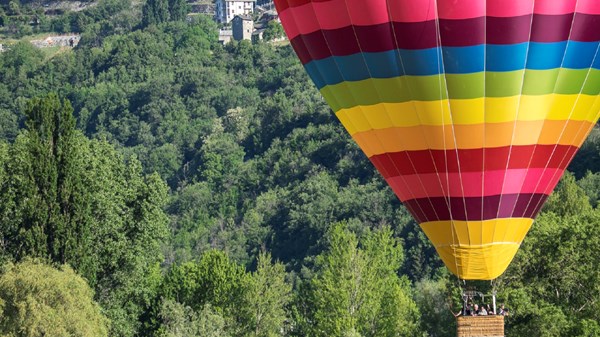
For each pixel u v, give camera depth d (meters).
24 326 155.00
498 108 99.75
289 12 105.31
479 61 98.31
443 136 101.00
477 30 97.38
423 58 98.94
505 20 96.81
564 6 97.12
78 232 183.25
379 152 105.44
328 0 100.81
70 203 183.12
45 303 158.62
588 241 180.38
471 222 102.38
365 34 100.00
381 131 103.81
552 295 181.62
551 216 198.25
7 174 190.00
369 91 102.56
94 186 195.00
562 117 101.06
